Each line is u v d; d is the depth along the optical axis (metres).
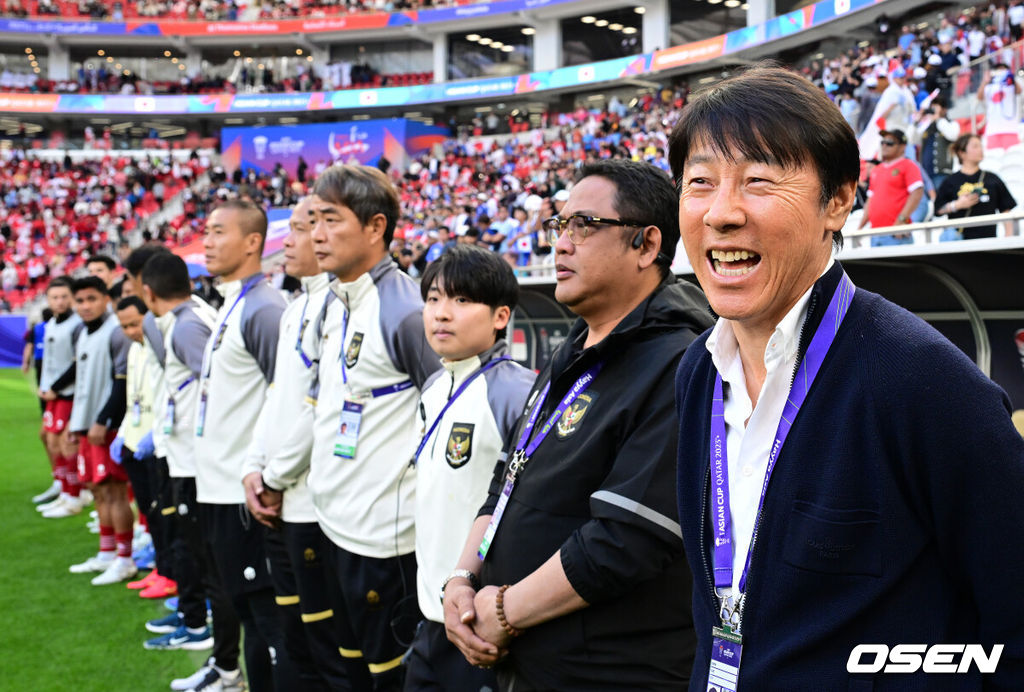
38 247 25.17
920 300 3.86
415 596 2.45
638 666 1.49
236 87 30.95
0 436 10.41
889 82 10.16
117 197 28.05
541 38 26.84
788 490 0.98
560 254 1.68
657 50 22.45
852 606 0.93
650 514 1.42
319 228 2.53
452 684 1.96
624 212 1.63
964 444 0.90
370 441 2.44
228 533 3.15
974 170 5.06
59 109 29.97
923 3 16.58
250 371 3.19
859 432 0.95
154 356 4.14
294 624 2.91
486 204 17.44
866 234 3.84
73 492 6.77
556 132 24.31
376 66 30.66
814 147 0.97
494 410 2.02
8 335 19.86
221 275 3.33
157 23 30.23
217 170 29.22
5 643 3.98
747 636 1.00
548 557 1.57
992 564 0.90
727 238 0.99
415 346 2.40
